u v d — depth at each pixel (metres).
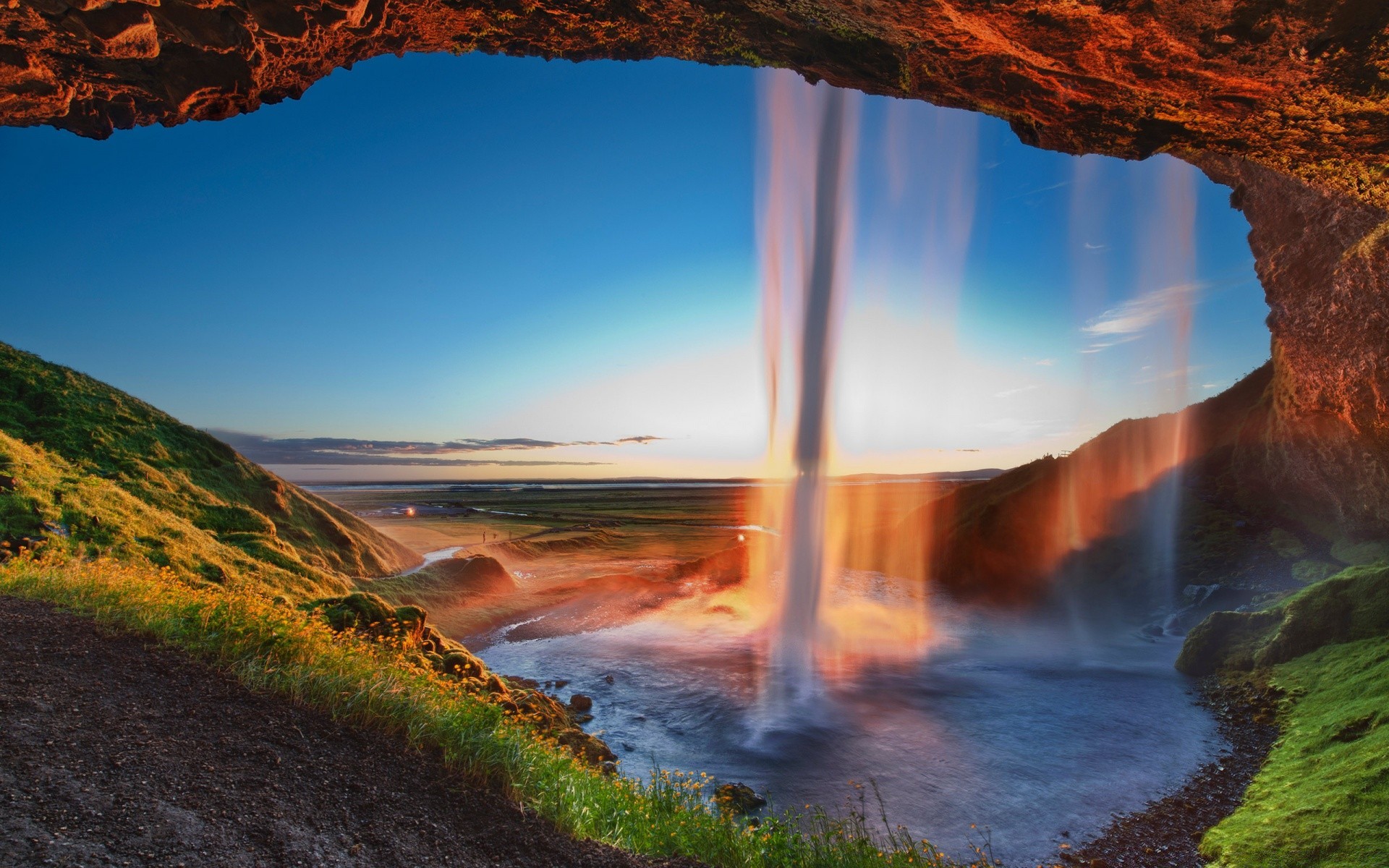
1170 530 29.92
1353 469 21.89
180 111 5.91
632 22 5.57
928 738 14.84
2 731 4.48
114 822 3.87
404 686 7.04
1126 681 18.75
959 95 5.75
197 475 29.89
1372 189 5.82
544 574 42.66
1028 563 32.34
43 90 5.53
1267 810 10.18
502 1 5.31
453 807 5.36
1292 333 22.12
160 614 7.21
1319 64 4.34
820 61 5.69
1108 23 4.32
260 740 5.35
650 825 6.58
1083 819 11.05
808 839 8.64
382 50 5.93
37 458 20.58
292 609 8.41
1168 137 5.61
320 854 4.17
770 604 30.12
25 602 7.36
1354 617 15.82
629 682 19.39
